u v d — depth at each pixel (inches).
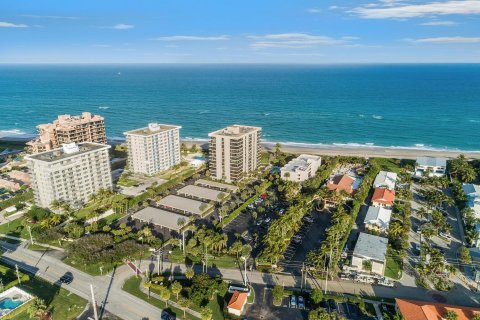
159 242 6058.1
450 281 5285.4
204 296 4773.6
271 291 5068.9
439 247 6195.9
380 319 4525.1
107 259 5477.4
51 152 7514.8
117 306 4773.6
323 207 7564.0
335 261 5487.2
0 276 5393.7
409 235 6565.0
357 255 5521.7
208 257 5871.1
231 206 7554.1
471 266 5634.8
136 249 5792.3
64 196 7278.5
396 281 5300.2
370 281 5265.8
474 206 7234.3
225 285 4965.6
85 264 5511.8
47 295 4977.9
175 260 5792.3
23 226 6899.6
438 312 4365.2
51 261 5802.2
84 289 5113.2
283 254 5944.9
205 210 7426.2
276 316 4584.2
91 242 5930.1
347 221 6441.9
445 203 7854.3
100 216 7244.1
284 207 7652.6
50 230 6338.6
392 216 7170.3
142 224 6963.6
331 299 4849.9
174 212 7431.1
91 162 7667.3
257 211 7490.2
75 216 7190.0
